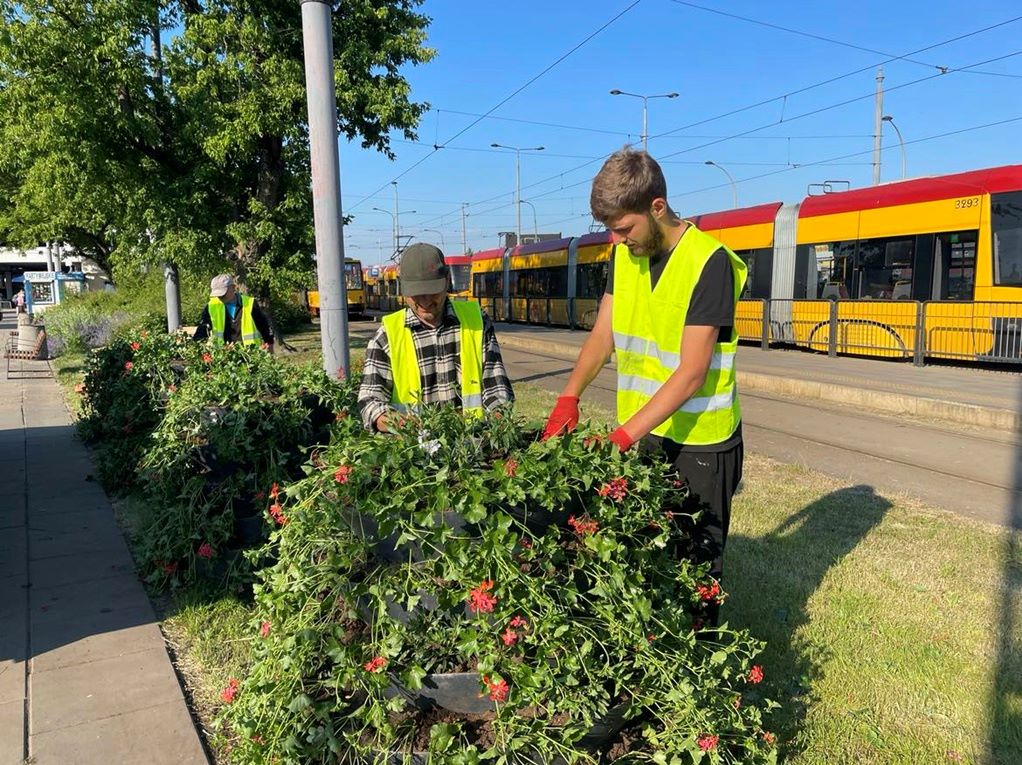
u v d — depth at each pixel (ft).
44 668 11.36
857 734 9.57
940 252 45.47
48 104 44.06
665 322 8.32
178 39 49.03
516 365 48.29
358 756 7.09
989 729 9.64
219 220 52.03
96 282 123.03
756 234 59.26
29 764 9.19
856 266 51.08
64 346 57.00
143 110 48.60
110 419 21.27
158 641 12.18
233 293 23.95
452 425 7.91
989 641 11.75
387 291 149.07
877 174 77.20
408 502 6.82
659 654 7.16
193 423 13.93
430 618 6.97
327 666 7.41
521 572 6.71
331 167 18.89
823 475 21.25
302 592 7.31
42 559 15.62
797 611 12.75
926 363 47.44
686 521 8.70
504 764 6.57
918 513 17.87
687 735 7.04
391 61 54.08
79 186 47.80
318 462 8.43
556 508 7.04
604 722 7.02
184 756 9.36
